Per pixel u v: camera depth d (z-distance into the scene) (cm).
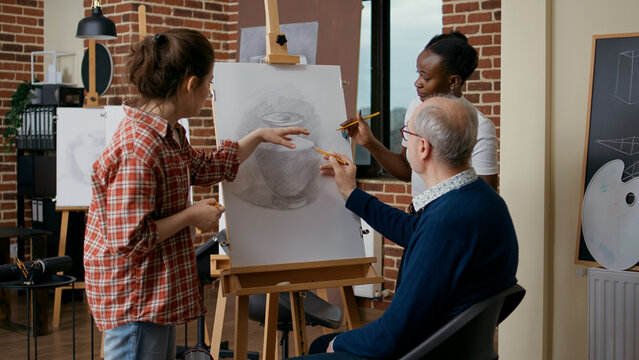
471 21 466
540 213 307
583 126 303
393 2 536
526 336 314
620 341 289
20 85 573
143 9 376
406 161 270
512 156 313
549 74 308
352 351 185
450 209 175
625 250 290
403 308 173
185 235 191
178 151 187
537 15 303
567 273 310
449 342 167
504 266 178
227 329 460
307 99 250
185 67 183
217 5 581
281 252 226
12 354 397
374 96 545
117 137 179
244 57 442
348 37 421
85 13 579
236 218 224
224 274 221
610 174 294
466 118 182
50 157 550
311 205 237
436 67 238
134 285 179
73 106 560
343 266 238
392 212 230
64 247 497
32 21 621
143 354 182
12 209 611
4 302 470
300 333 253
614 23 295
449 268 171
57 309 463
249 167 231
